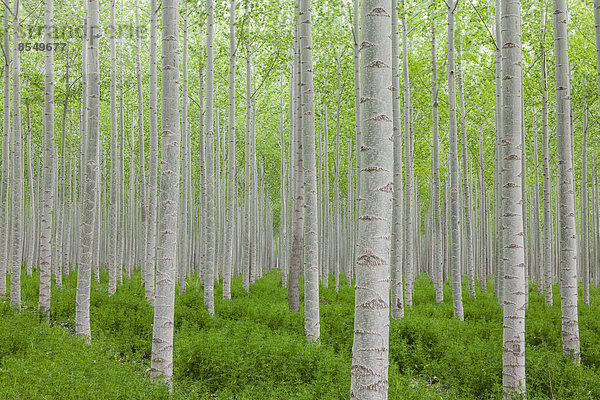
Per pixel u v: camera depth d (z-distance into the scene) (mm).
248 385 5531
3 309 9547
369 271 2990
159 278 5238
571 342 7113
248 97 16062
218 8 12914
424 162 19188
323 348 7066
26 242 25000
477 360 6852
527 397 5434
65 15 14617
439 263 13633
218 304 12047
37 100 16484
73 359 5715
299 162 11859
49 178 9891
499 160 13336
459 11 12461
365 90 3078
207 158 11523
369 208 3020
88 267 7773
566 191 7266
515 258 5461
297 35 11656
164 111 5297
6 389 4418
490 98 14609
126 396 4688
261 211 26750
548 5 12773
